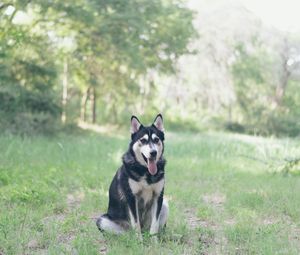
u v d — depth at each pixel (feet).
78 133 93.66
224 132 131.23
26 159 49.75
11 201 30.40
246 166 54.65
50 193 32.12
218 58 143.54
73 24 86.48
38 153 55.21
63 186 38.04
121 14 87.45
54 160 51.08
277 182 42.27
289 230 25.05
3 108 76.54
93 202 31.40
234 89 150.00
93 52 98.99
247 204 31.81
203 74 142.82
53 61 92.53
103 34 89.04
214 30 144.05
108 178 41.29
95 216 28.60
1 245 21.36
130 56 97.09
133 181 22.24
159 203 22.84
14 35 68.74
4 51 70.08
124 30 91.97
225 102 145.07
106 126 123.34
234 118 155.53
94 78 114.73
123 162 22.93
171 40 112.47
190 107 147.23
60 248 20.70
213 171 49.65
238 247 21.97
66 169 45.68
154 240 21.94
